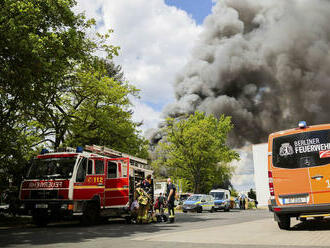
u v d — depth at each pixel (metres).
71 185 11.39
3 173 13.72
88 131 21.53
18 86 11.30
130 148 25.09
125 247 5.89
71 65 14.89
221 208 30.91
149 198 13.59
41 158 12.30
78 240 7.31
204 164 45.97
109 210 12.93
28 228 11.09
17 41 10.16
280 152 8.16
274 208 7.97
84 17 15.12
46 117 14.24
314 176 7.67
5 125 13.19
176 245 6.00
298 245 5.49
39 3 12.16
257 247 5.42
